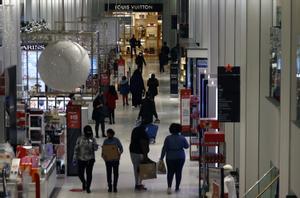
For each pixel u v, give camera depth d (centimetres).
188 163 3316
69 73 1439
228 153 2691
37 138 2891
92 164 2711
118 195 2672
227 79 2411
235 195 1986
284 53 1576
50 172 2573
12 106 2912
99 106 3906
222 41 3102
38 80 4006
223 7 3059
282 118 1608
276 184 1877
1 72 3039
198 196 2647
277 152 1852
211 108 3284
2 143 2662
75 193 2702
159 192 2728
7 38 3309
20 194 2300
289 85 1537
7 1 3312
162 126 4378
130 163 3309
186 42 4838
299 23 1518
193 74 4319
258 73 2192
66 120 3047
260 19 2173
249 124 2217
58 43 1459
